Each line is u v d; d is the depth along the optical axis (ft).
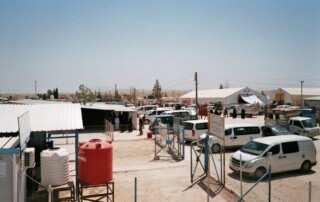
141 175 47.11
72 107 46.03
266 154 43.52
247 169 42.96
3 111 41.52
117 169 50.31
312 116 117.50
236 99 199.82
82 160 33.78
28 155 27.84
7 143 27.76
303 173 46.44
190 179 44.52
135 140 80.64
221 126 39.73
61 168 32.63
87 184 33.47
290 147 45.37
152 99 278.87
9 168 25.44
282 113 86.84
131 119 98.07
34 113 41.24
